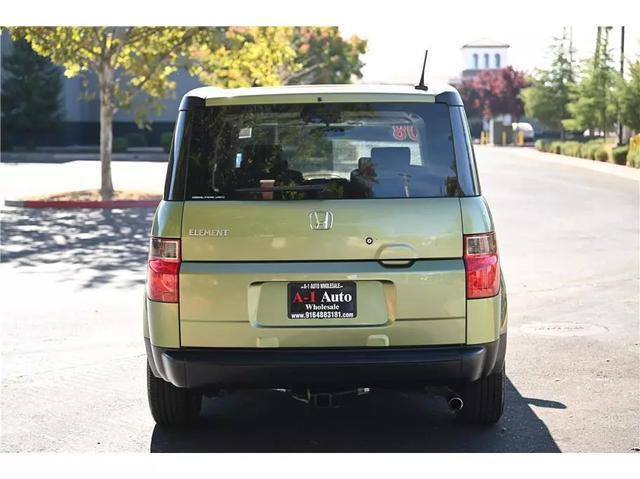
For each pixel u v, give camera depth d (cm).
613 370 714
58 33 2242
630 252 1369
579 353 770
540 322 901
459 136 500
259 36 2634
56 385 676
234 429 573
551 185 2677
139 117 2461
